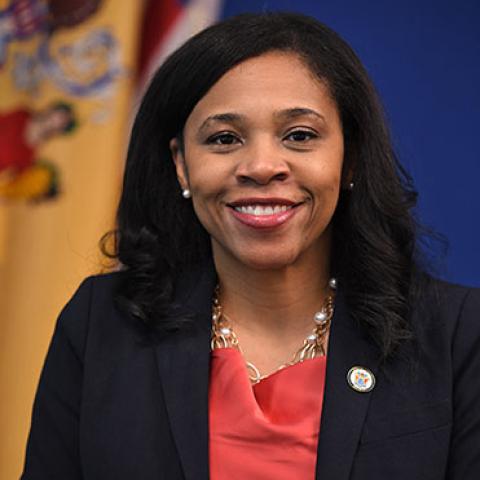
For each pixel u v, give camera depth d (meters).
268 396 2.09
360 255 2.19
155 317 2.22
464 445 1.99
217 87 2.04
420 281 2.20
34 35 3.85
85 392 2.15
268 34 2.04
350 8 4.31
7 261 3.84
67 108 3.84
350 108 2.11
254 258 2.05
